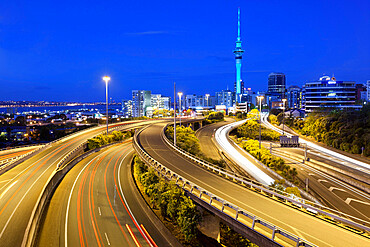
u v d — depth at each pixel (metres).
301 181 59.00
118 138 94.75
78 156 63.72
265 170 63.34
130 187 44.25
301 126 135.75
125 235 28.92
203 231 31.91
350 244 21.20
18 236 26.66
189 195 33.34
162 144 70.12
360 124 94.94
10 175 48.09
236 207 25.38
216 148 90.06
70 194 40.41
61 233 28.77
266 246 21.95
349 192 52.62
